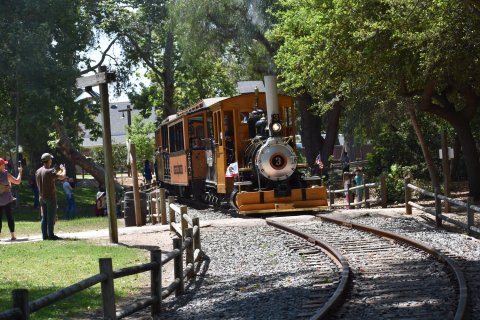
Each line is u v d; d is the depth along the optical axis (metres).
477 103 28.19
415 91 26.33
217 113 25.89
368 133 41.09
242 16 41.91
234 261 15.77
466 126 28.64
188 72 55.44
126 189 44.16
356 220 22.11
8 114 42.62
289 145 24.11
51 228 20.44
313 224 21.08
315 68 25.50
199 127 30.06
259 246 17.56
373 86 26.03
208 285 13.35
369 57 23.48
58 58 41.47
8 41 39.09
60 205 43.28
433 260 13.73
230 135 25.73
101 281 8.88
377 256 14.64
